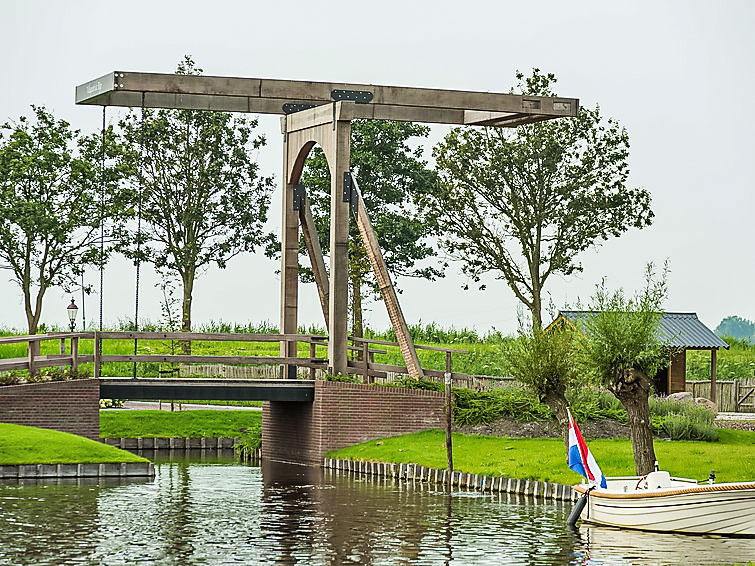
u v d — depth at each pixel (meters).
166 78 30.86
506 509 23.06
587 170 52.38
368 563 17.75
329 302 32.53
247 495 24.81
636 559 18.27
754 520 20.00
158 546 18.75
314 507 23.16
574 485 22.56
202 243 53.69
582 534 20.38
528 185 51.91
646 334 24.25
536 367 26.14
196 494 24.83
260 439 34.69
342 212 32.09
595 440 29.19
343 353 32.22
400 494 25.17
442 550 18.81
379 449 30.27
